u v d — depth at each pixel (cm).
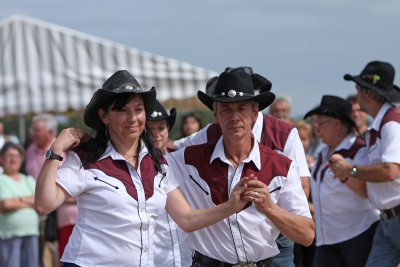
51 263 1602
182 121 1530
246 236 823
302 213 820
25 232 1553
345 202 1216
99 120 774
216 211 791
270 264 848
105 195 758
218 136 992
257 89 999
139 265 764
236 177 821
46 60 1942
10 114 1927
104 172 762
